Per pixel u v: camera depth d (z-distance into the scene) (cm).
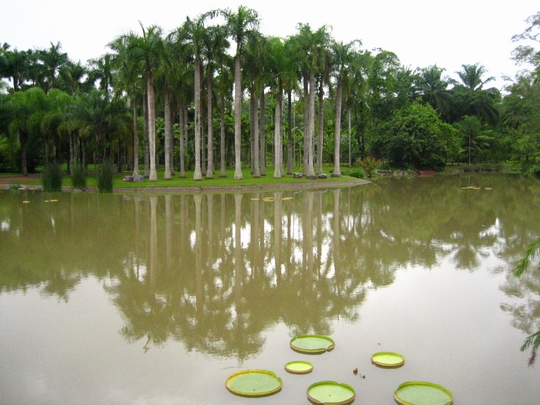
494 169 6178
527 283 880
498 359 562
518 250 1166
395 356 564
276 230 1458
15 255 1134
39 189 3105
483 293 820
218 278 929
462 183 3631
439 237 1345
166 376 531
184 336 645
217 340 630
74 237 1354
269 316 718
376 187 3250
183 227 1511
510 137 5000
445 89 6744
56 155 4338
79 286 881
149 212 1870
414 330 652
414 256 1109
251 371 527
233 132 5300
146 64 3030
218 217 1730
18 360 577
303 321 695
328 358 566
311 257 1102
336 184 3444
